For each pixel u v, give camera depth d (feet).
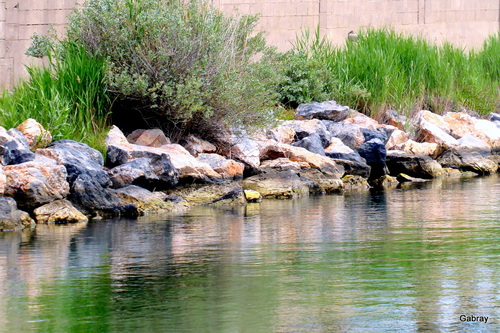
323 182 66.08
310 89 88.43
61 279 32.42
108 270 34.01
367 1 116.67
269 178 62.95
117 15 67.67
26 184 49.08
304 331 24.98
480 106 96.37
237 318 26.40
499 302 28.07
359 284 30.86
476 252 37.04
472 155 81.51
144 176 56.39
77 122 64.03
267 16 115.34
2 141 51.78
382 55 93.91
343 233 43.19
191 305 28.07
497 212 51.06
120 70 67.62
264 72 73.31
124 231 44.75
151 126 68.18
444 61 99.76
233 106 67.87
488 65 105.40
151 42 67.00
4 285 31.45
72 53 68.44
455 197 60.03
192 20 68.74
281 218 49.44
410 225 45.83
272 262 35.22
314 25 115.96
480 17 117.80
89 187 51.78
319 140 73.51
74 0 113.70
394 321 25.95
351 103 89.76
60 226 47.21
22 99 62.23
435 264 34.42
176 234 43.42
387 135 81.97
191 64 67.21
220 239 41.57
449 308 27.40
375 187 69.36
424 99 94.63
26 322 26.32
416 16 116.98
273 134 73.31
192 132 68.95
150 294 29.71
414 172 76.54
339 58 94.79
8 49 114.11
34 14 114.21
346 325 25.53
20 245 40.47
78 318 26.73
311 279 31.81
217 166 63.26
